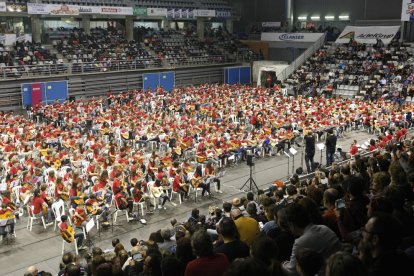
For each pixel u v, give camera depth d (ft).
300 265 15.46
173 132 102.63
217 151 88.89
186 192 72.54
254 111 134.10
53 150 90.84
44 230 63.52
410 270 14.85
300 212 19.90
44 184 67.67
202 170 83.46
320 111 128.67
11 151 89.56
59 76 163.12
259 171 88.58
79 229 60.23
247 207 39.29
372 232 15.15
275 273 15.80
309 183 49.01
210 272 18.70
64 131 109.29
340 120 118.32
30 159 81.92
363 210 23.80
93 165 76.89
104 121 116.98
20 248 57.98
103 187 67.77
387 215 15.53
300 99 154.30
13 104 155.12
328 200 26.07
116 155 85.15
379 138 87.61
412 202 25.34
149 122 114.62
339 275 12.61
